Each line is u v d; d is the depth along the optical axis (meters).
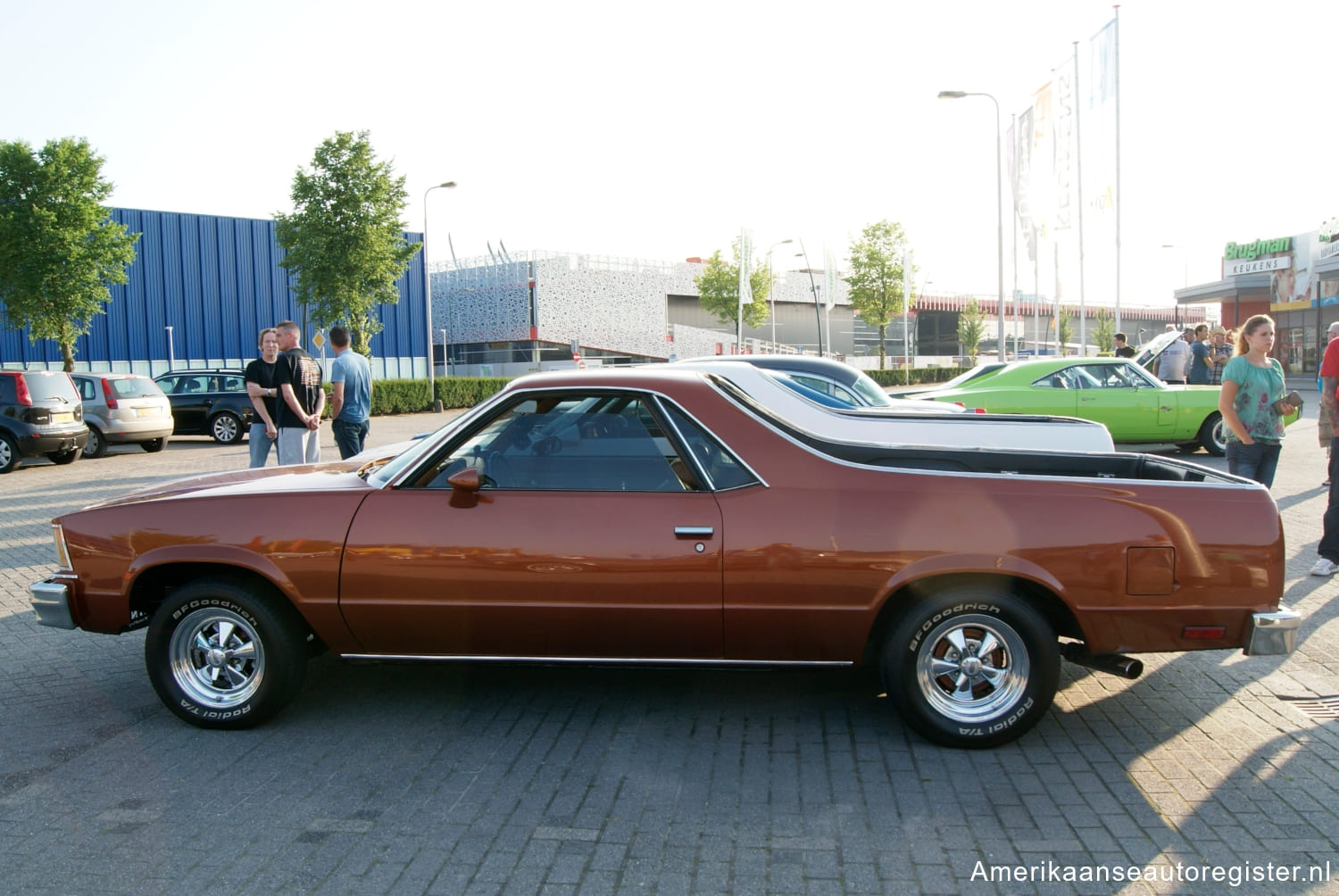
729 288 56.53
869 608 3.80
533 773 3.73
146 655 4.20
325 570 4.01
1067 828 3.25
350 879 2.96
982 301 84.50
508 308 64.62
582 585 3.89
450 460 4.10
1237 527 3.75
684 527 3.85
